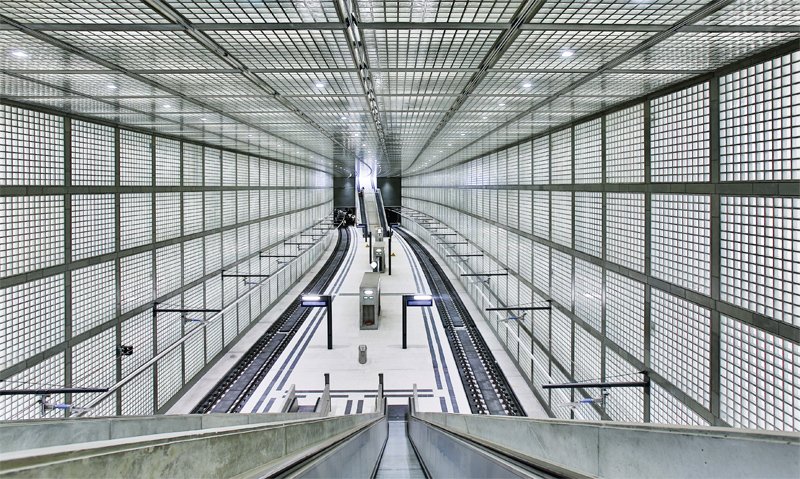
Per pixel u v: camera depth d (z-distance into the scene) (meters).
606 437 2.25
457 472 3.58
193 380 12.55
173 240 11.59
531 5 3.66
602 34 4.23
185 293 12.20
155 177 10.77
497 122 9.98
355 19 4.02
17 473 1.09
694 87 5.43
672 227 5.86
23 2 3.57
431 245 37.03
